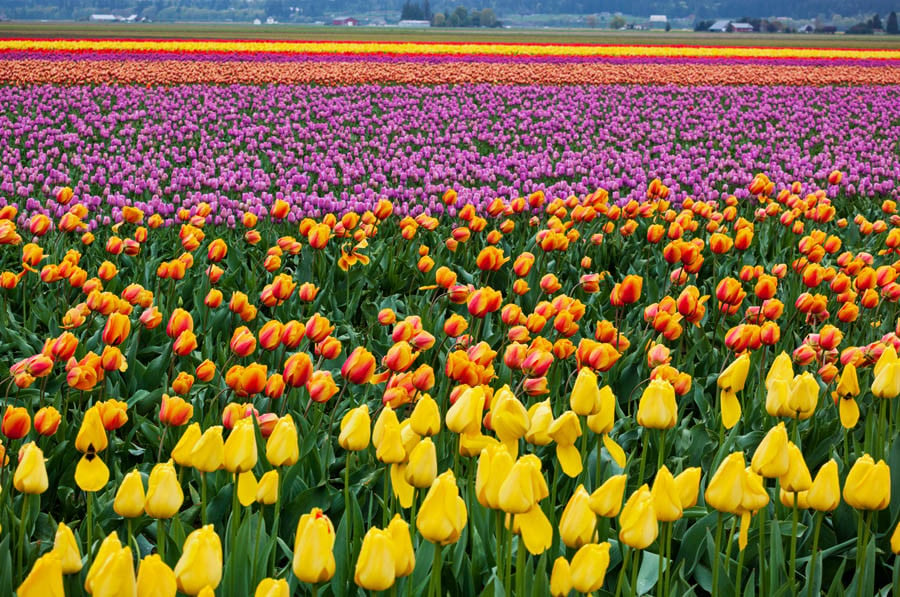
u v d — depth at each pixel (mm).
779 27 193000
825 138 21438
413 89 28406
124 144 18297
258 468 4016
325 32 107312
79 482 3045
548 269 8352
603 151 18203
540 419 2912
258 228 10141
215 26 143375
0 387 5387
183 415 3900
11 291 7172
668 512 2613
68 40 44188
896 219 9508
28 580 2047
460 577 3393
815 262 7070
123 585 2125
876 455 4258
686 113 23797
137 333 5516
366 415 2980
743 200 13508
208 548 2297
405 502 2982
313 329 4680
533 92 28578
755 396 5156
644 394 3098
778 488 3877
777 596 3084
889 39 106688
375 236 9742
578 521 2484
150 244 9422
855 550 3816
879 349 4883
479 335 6375
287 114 23000
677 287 7836
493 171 15586
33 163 15430
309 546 2291
